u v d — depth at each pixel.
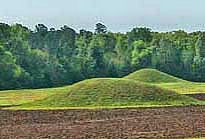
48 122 72.94
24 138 57.50
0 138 57.66
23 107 95.69
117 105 95.56
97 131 61.94
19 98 114.81
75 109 90.25
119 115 79.56
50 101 100.31
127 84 107.12
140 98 100.06
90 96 101.00
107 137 57.22
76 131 62.44
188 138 54.94
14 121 74.75
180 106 93.25
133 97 100.44
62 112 85.88
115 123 69.38
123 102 97.75
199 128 62.12
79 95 101.75
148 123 68.06
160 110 85.75
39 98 113.06
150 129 62.28
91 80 110.94
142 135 57.75
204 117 73.75
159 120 71.19
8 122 73.56
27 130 64.19
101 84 107.06
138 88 105.12
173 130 60.81
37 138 57.38
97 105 95.94
